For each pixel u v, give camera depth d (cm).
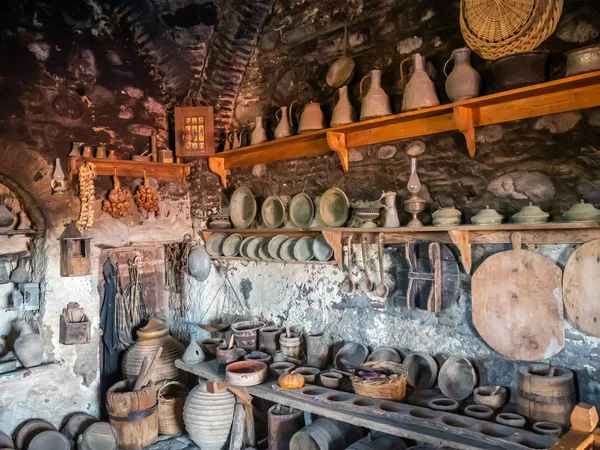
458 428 219
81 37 356
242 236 392
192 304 415
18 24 325
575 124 231
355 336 320
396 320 299
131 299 415
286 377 287
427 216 285
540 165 243
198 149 388
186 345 416
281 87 368
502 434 212
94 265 358
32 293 330
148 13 364
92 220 349
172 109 404
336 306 330
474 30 242
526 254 244
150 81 395
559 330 234
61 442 309
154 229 393
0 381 304
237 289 399
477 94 249
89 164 347
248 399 316
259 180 386
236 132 403
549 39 236
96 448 319
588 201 229
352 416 248
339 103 307
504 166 255
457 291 270
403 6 294
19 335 323
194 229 414
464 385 263
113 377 398
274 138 366
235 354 332
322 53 339
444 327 278
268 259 361
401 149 297
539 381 223
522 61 230
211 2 362
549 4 219
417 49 288
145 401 341
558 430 213
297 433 275
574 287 229
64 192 338
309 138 336
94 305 357
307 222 339
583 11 226
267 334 347
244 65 388
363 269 313
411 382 283
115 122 372
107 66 369
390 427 234
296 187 358
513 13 229
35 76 331
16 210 338
